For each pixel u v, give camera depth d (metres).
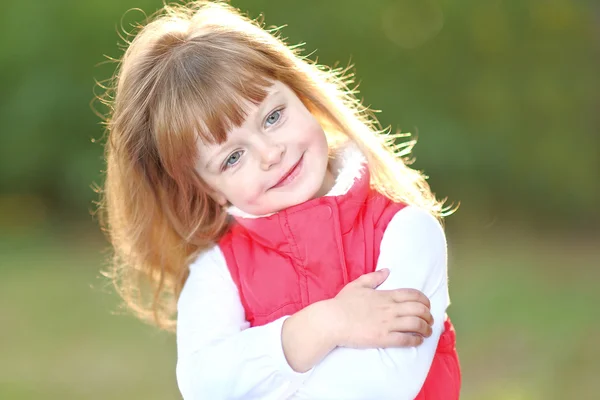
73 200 15.87
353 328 2.28
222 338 2.46
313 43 15.34
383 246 2.49
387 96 15.51
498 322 8.57
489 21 15.63
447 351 2.57
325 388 2.29
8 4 15.72
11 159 15.77
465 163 15.31
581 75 15.63
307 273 2.48
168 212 2.79
